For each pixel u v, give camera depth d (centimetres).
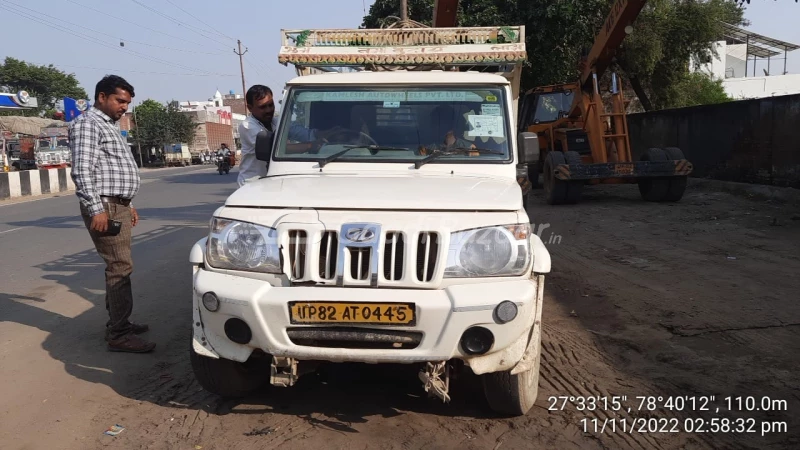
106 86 481
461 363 367
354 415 383
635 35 2089
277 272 331
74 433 365
